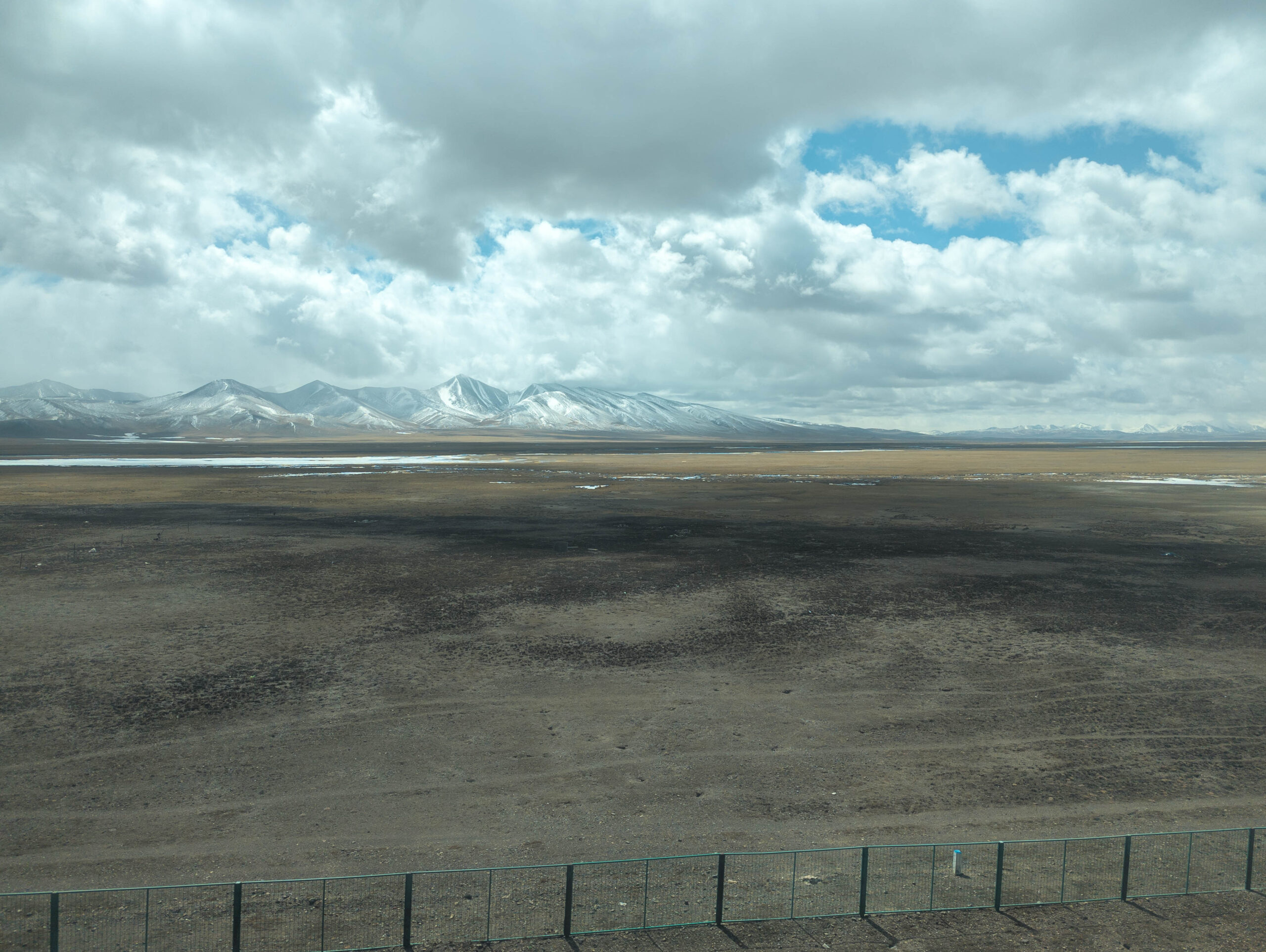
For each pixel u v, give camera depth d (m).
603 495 94.88
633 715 25.34
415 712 25.50
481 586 44.03
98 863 16.61
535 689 27.64
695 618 37.28
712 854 15.48
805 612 38.44
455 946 13.79
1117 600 41.03
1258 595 42.12
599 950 13.74
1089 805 19.56
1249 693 27.58
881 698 27.02
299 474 132.00
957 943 14.12
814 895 15.57
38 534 61.78
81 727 24.08
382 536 61.66
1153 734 24.00
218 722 24.55
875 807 19.42
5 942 13.69
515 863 16.75
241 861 16.72
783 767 21.66
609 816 18.91
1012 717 25.36
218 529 65.19
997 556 53.75
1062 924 14.71
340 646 32.59
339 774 21.02
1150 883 16.03
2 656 30.94
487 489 102.69
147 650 31.91
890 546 57.66
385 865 16.62
